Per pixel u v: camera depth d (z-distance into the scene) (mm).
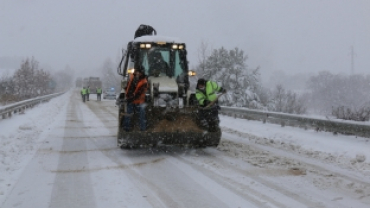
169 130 7934
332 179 6059
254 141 9953
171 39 8930
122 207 4750
